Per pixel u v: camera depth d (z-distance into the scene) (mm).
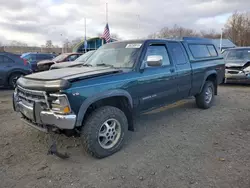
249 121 5031
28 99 3260
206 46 6129
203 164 3182
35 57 17250
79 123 3021
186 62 5074
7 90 9562
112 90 3365
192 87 5305
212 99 6266
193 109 6051
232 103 6738
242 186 2678
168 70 4480
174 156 3426
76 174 2973
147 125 4828
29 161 3305
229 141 3953
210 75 6043
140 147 3750
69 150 3652
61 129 3098
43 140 4023
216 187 2664
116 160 3330
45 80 3062
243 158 3336
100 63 4293
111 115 3398
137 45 4195
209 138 4098
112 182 2795
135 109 3914
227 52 10539
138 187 2691
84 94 3051
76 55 13969
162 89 4375
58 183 2781
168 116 5449
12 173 2992
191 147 3729
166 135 4262
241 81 9383
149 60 3867
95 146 3240
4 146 3791
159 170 3043
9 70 9492
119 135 3578
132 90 3719
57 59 13617
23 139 4074
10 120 5176
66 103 2893
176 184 2732
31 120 3373
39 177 2902
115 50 4398
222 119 5180
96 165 3193
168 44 4699
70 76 3135
